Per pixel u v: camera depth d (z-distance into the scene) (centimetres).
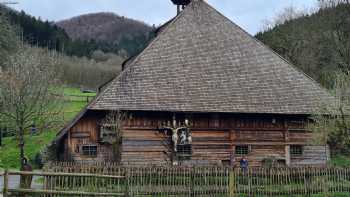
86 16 16938
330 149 2844
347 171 2078
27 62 3284
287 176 1995
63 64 8075
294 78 2867
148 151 2502
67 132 2514
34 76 3070
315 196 1970
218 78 2720
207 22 2998
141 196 1856
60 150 2878
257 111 2614
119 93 2502
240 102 2636
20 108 2617
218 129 2619
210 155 2584
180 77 2661
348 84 2252
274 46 6166
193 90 2620
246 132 2661
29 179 1745
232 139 2628
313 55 5622
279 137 2709
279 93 2756
